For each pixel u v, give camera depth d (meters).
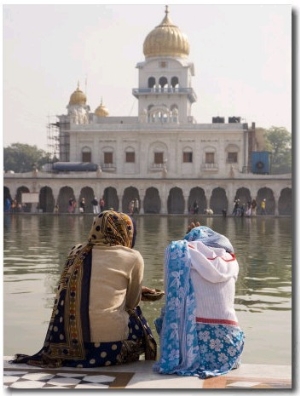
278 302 11.92
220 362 6.27
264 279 14.98
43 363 6.46
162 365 6.20
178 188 67.19
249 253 21.41
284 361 7.96
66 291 6.46
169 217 55.75
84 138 72.19
